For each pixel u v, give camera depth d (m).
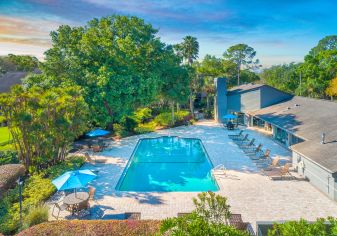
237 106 45.06
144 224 11.38
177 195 18.53
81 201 15.71
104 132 31.38
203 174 24.22
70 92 26.67
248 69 100.69
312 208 16.19
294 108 35.47
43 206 15.36
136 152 31.45
